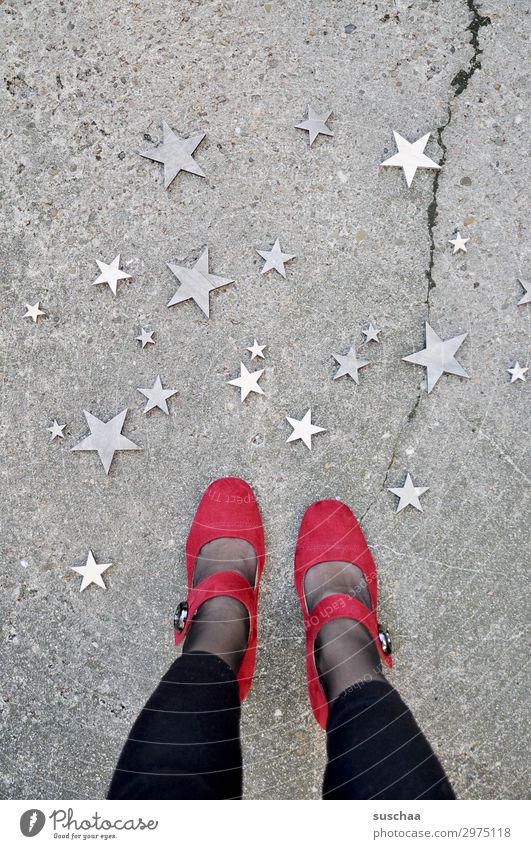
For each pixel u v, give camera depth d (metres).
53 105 1.25
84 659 1.21
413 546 1.19
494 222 1.20
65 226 1.24
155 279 1.23
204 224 1.22
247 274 1.21
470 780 1.15
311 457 1.20
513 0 1.21
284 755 1.16
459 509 1.18
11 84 1.25
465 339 1.19
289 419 1.19
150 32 1.24
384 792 0.82
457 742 1.16
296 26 1.22
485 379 1.19
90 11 1.25
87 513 1.22
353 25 1.21
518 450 1.18
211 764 0.85
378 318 1.20
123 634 1.20
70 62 1.25
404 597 1.18
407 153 1.19
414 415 1.19
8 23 1.25
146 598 1.20
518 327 1.19
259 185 1.22
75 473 1.22
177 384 1.22
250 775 1.16
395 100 1.21
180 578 1.20
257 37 1.23
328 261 1.21
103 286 1.23
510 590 1.17
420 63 1.21
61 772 1.19
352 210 1.21
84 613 1.21
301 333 1.21
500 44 1.20
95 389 1.23
